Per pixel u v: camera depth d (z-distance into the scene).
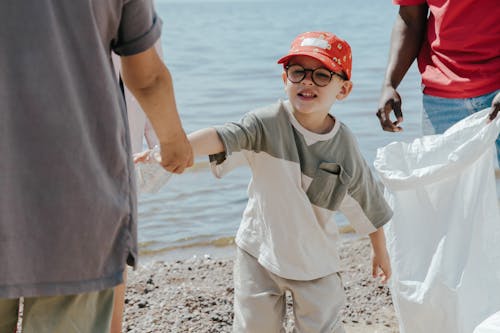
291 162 3.21
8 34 1.85
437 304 3.43
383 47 26.28
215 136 3.08
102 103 1.96
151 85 2.19
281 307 3.37
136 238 2.09
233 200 7.24
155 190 3.07
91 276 1.97
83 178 1.92
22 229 1.88
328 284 3.31
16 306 2.07
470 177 3.46
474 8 3.70
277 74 18.58
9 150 1.85
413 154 3.60
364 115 11.88
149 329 4.18
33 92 1.86
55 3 1.89
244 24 44.62
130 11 2.05
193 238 6.21
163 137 2.36
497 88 3.70
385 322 4.43
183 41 28.62
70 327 2.03
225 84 16.52
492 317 2.65
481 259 3.43
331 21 48.31
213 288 4.82
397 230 3.55
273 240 3.25
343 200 3.41
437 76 3.86
